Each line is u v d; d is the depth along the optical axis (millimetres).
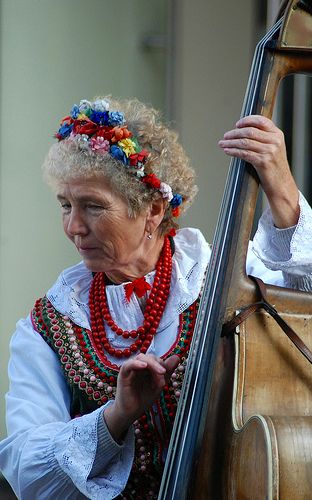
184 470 5539
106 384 5926
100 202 5719
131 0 11891
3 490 11398
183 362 5926
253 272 6270
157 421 5891
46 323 6102
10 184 11648
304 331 5727
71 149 5742
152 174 5812
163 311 6051
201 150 11945
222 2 11875
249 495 5223
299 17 5762
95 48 11867
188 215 11836
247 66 11883
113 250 5832
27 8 11609
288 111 11500
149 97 12016
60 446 5660
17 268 11742
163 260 6145
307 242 5762
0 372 11711
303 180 11500
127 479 5684
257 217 10734
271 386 5594
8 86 11570
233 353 5609
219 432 5543
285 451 5105
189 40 11914
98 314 6074
